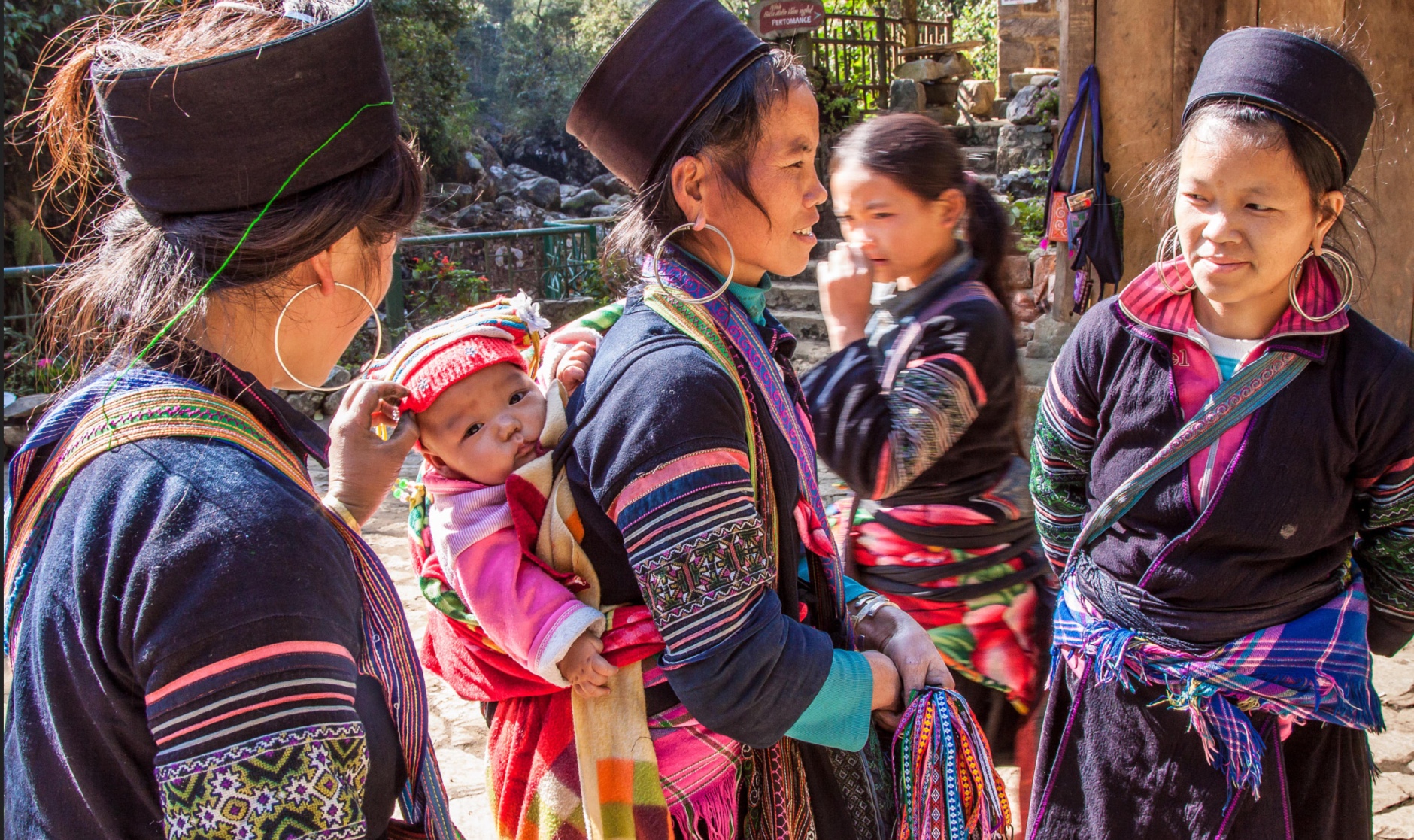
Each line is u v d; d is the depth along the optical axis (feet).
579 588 4.54
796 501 4.71
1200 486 5.72
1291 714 5.59
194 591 2.96
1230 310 5.73
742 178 4.51
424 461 5.00
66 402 3.51
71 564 3.09
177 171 3.28
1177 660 5.74
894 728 4.97
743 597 4.09
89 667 3.06
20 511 3.41
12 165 22.86
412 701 3.80
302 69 3.30
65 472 3.26
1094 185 17.62
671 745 4.54
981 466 6.40
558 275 34.81
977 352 6.07
